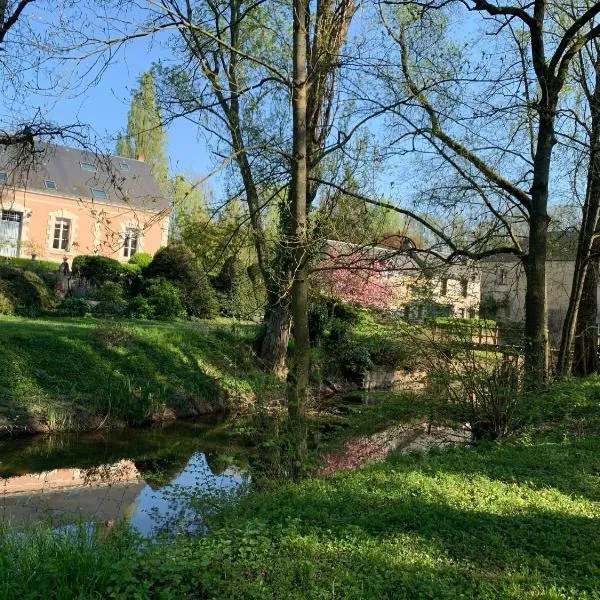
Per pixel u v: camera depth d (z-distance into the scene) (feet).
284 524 16.61
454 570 13.55
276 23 39.55
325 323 51.80
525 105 36.14
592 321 53.16
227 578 12.92
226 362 42.63
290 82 28.22
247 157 32.50
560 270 94.63
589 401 33.81
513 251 37.14
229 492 23.00
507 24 38.29
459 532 15.94
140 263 101.76
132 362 48.03
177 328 57.47
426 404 29.12
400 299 36.47
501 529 16.30
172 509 23.59
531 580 13.21
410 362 30.86
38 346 45.19
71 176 120.47
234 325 53.01
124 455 35.14
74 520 20.56
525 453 25.48
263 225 34.30
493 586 12.82
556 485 20.90
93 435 38.99
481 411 28.63
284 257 30.55
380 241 33.58
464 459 24.52
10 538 15.66
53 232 116.88
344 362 51.42
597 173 41.78
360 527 15.93
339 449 27.22
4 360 41.98
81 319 59.57
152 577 12.67
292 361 28.37
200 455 35.76
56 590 12.15
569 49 36.45
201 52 31.86
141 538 16.20
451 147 37.29
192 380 48.55
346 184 32.24
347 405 32.35
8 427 36.40
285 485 21.80
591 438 28.45
